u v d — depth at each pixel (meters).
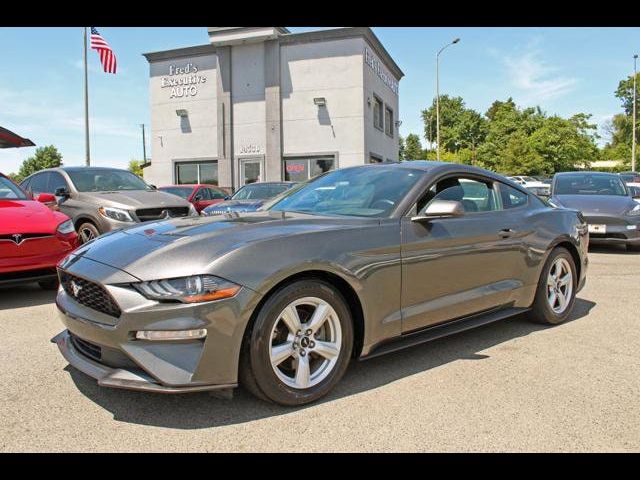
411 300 3.46
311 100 21.23
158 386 2.59
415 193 3.65
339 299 3.07
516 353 3.95
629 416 2.89
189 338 2.61
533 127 59.06
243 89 22.16
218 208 9.75
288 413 2.89
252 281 2.73
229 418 2.82
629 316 5.07
